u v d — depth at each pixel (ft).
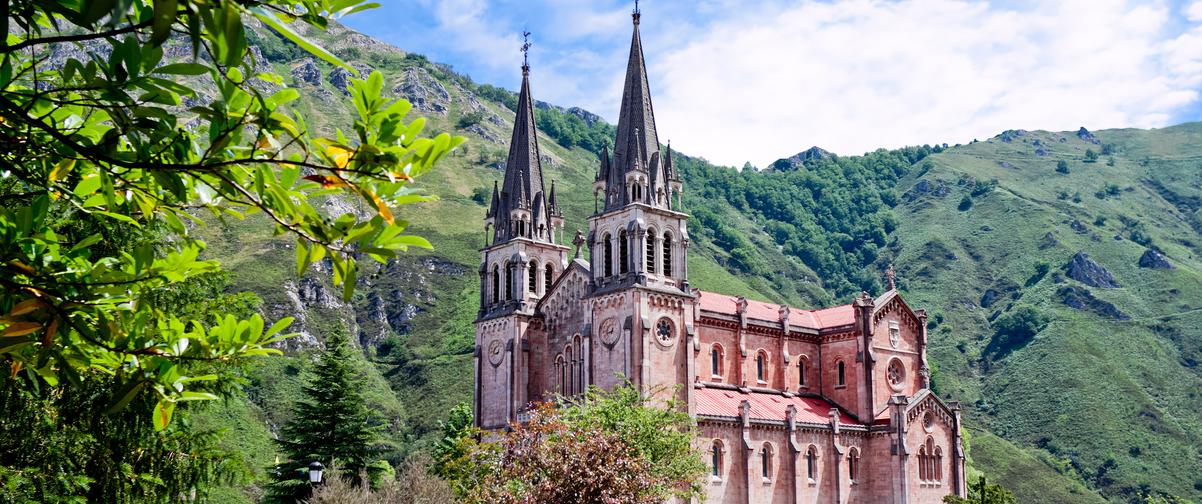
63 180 38.22
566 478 176.04
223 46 27.78
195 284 123.85
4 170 35.68
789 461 311.88
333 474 215.72
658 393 277.23
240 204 34.45
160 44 26.48
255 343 41.11
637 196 301.43
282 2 32.01
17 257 36.24
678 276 306.35
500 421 329.72
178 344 40.09
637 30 319.88
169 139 33.68
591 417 231.09
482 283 350.02
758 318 342.85
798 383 350.02
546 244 344.69
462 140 34.24
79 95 35.60
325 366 331.36
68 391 100.53
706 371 323.78
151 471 116.57
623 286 294.25
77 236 103.45
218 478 127.24
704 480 273.95
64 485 100.58
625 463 182.29
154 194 38.81
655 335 294.25
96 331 38.93
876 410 341.21
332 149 32.89
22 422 96.99
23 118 31.73
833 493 321.52
